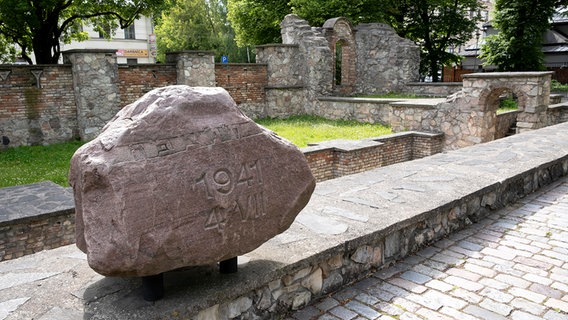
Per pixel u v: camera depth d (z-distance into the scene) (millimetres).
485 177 5336
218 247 2418
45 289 2584
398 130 12984
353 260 3512
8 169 9148
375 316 3031
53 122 12047
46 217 5320
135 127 2266
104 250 2111
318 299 3270
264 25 21688
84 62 11820
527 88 10625
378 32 18578
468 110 11516
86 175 2148
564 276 3596
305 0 19359
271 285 2945
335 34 17484
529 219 4934
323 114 15961
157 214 2201
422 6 22328
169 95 2438
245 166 2539
